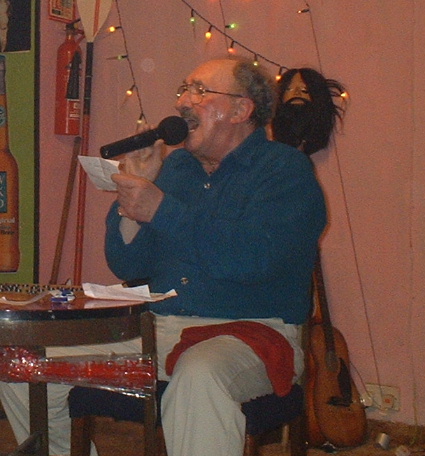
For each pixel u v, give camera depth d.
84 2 3.40
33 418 1.88
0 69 3.38
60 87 3.41
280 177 2.11
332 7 2.97
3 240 3.37
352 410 2.88
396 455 2.79
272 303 2.12
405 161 2.87
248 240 1.98
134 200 1.95
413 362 2.90
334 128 2.99
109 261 2.32
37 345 1.61
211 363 1.80
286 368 1.99
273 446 2.93
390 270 2.93
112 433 3.07
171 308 2.18
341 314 3.04
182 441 1.77
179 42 3.33
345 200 3.00
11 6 3.37
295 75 3.00
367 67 2.92
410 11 2.82
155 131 2.06
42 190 3.40
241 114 2.23
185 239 1.99
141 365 1.82
